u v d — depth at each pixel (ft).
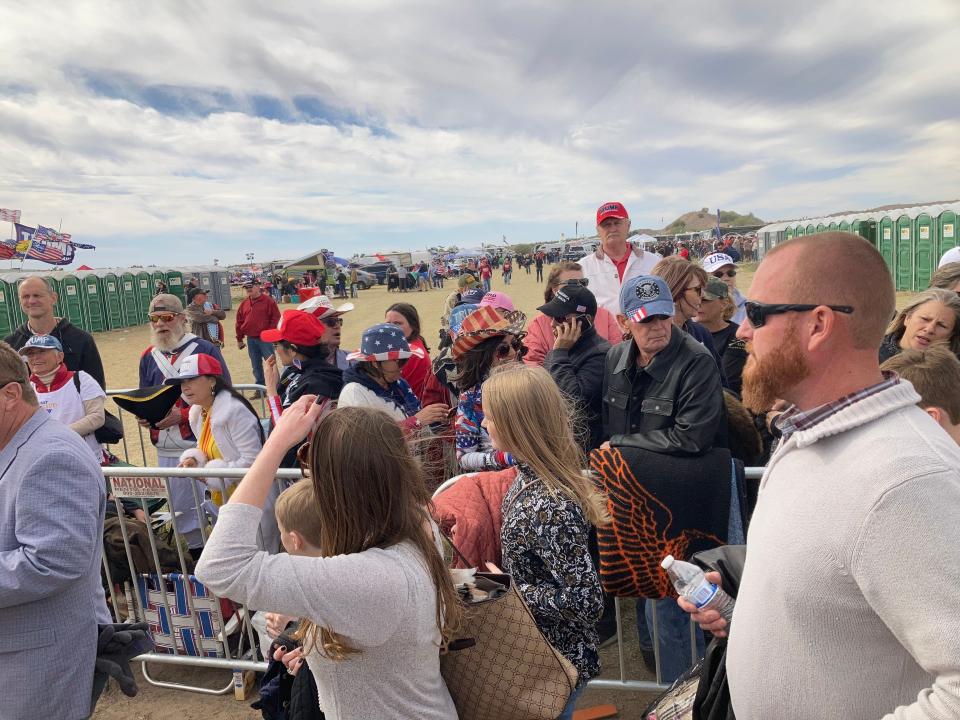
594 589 6.47
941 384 6.23
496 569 6.40
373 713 4.77
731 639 4.17
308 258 151.94
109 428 14.33
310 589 4.37
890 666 3.33
